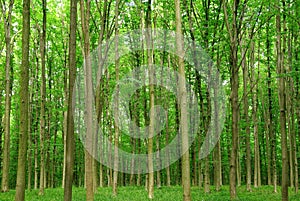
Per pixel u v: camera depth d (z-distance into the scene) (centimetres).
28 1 869
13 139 3478
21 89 850
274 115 2933
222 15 1855
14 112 3288
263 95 2688
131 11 2192
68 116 874
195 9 1988
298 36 1812
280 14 1324
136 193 1938
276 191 2062
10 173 3622
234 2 1531
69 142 862
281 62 1399
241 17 1575
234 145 1527
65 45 2531
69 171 856
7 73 2080
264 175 3797
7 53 2053
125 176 3478
